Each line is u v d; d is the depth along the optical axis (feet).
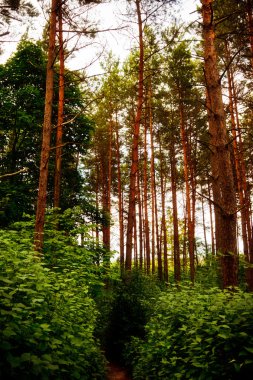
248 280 40.34
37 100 52.75
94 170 96.48
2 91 51.85
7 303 10.09
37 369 9.41
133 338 26.68
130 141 86.22
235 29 37.78
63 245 26.86
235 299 13.76
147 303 29.76
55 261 24.63
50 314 13.07
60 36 36.63
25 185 49.83
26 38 55.47
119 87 61.82
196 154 73.97
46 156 27.07
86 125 59.62
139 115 42.80
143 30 43.45
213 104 20.16
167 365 17.02
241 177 58.85
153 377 18.58
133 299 30.09
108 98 63.72
